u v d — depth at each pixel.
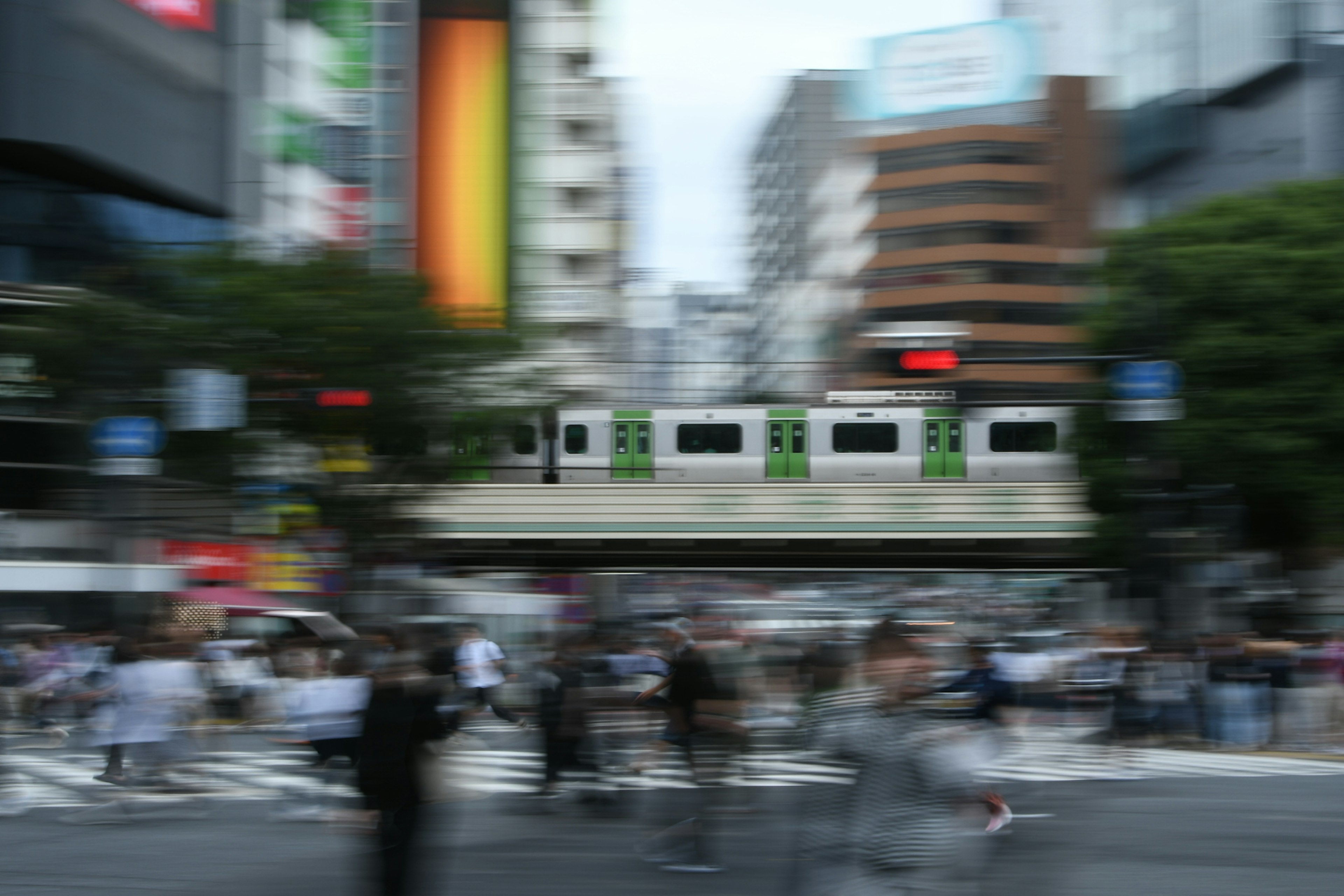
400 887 10.16
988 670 22.20
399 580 41.00
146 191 45.84
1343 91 76.19
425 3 79.25
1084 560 54.38
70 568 33.47
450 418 38.28
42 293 42.56
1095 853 14.77
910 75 110.69
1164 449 37.25
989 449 52.78
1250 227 42.72
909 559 57.38
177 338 35.44
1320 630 37.53
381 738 10.23
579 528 49.50
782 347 148.00
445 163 78.25
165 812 18.14
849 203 112.69
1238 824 17.02
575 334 78.19
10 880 13.20
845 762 6.71
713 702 14.28
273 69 53.94
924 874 6.62
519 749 26.77
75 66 42.44
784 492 49.59
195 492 42.62
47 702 30.94
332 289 37.53
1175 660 28.17
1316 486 40.72
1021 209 101.81
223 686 33.25
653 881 13.20
